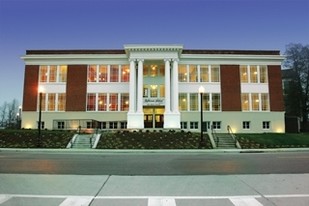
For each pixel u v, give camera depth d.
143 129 36.59
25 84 42.56
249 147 29.22
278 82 43.53
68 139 30.70
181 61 42.78
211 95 42.69
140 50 39.47
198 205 6.31
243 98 43.09
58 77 42.91
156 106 41.38
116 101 42.41
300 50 56.50
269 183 8.68
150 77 42.50
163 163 14.27
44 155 20.08
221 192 7.54
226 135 33.84
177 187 8.16
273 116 42.84
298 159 16.73
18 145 28.62
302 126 55.72
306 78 55.44
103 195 7.23
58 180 9.10
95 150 24.92
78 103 42.28
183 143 29.58
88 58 42.94
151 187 8.16
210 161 15.38
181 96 42.47
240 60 43.47
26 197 6.98
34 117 42.06
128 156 19.27
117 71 42.94
